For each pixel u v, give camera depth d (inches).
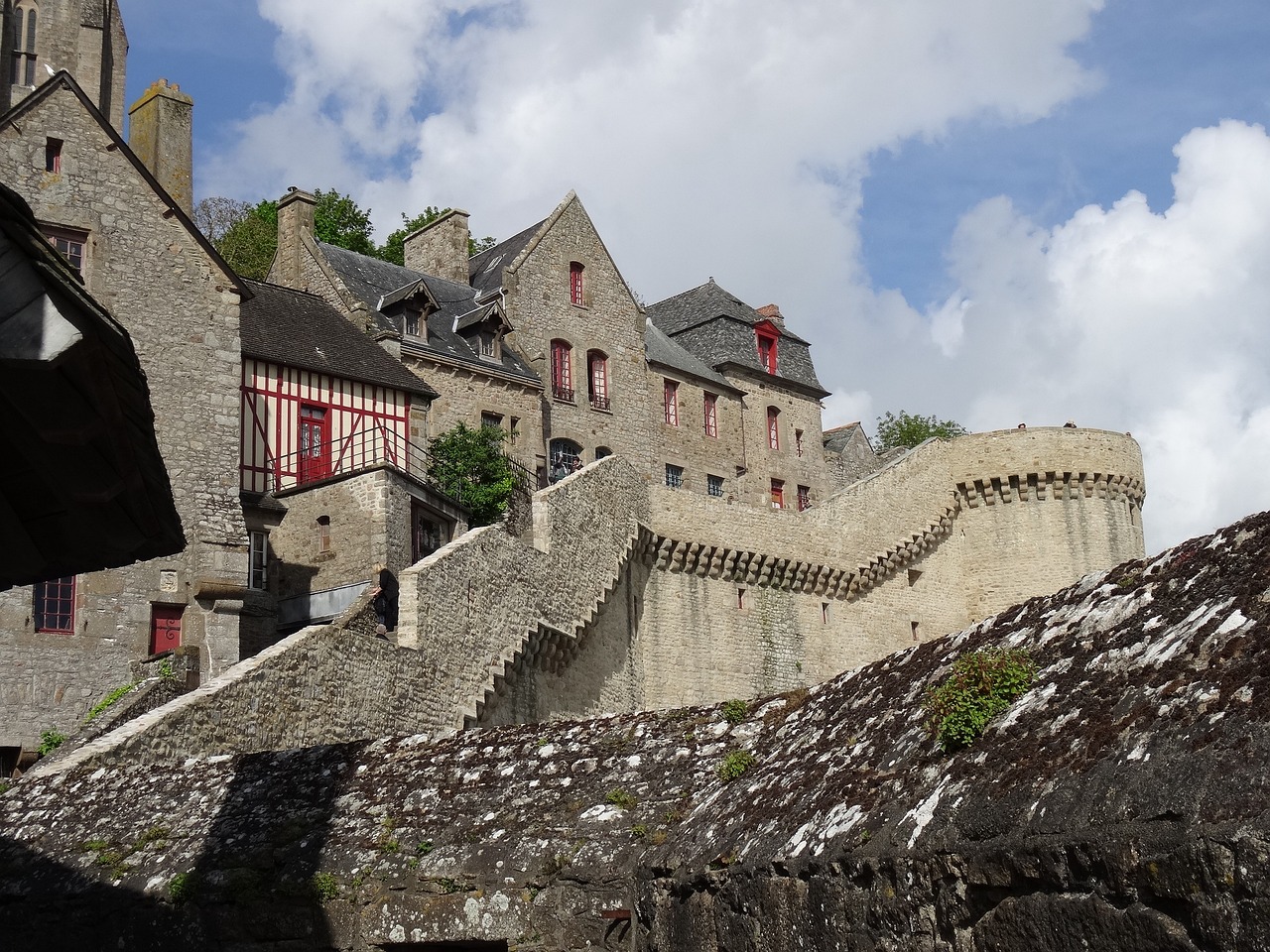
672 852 402.9
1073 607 346.9
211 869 512.7
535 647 1024.9
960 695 324.5
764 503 1798.7
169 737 642.8
